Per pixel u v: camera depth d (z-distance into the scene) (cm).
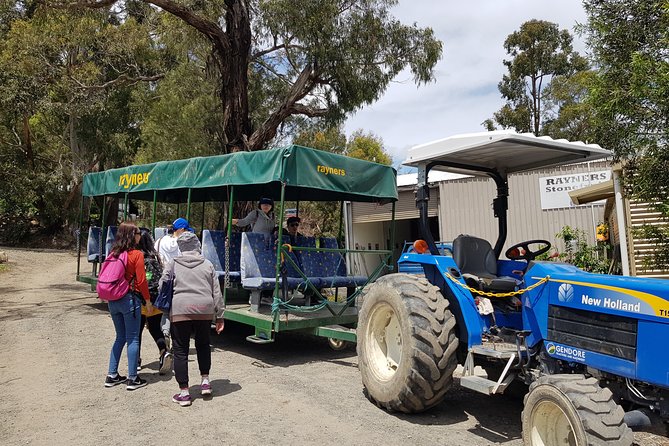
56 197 3331
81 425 471
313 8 1495
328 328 704
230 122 1558
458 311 505
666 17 626
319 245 973
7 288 1490
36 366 670
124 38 2198
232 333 924
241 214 1458
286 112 1648
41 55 2116
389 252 873
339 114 1728
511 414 516
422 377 465
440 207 1797
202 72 1752
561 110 2966
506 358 445
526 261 576
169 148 1656
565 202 1598
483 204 1738
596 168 1556
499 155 561
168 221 1902
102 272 573
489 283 519
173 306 527
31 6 2272
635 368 351
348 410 514
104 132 3052
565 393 344
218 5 1580
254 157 743
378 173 846
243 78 1563
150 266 630
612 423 324
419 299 487
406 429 467
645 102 626
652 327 344
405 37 1606
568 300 405
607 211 1448
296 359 736
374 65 1630
